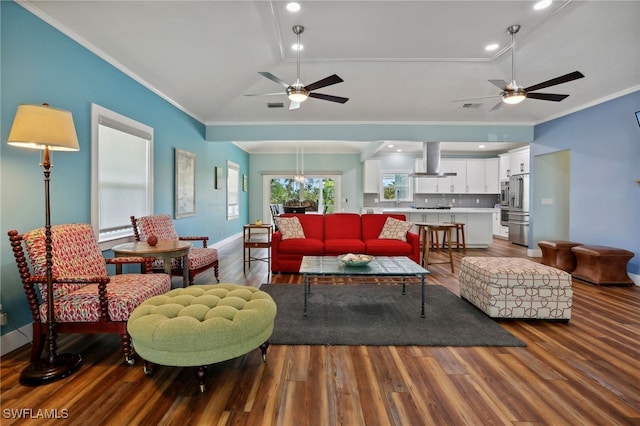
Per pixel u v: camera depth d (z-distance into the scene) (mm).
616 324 2818
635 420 1595
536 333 2631
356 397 1771
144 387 1858
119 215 3617
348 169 10141
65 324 2092
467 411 1656
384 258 3582
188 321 1795
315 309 3164
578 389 1854
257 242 4945
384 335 2562
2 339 2219
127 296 2154
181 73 4062
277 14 3215
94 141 3066
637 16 3158
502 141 6094
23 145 2012
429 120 6074
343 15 3240
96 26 2873
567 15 3240
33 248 2096
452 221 7027
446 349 2346
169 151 4676
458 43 3801
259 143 8930
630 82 4062
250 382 1918
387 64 4352
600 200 4633
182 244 3172
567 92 4676
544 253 4980
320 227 5090
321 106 5562
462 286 3510
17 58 2316
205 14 3082
